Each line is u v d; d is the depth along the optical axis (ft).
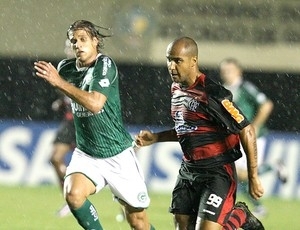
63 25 203.62
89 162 93.76
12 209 142.31
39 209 143.23
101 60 91.56
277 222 139.03
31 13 203.41
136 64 197.16
